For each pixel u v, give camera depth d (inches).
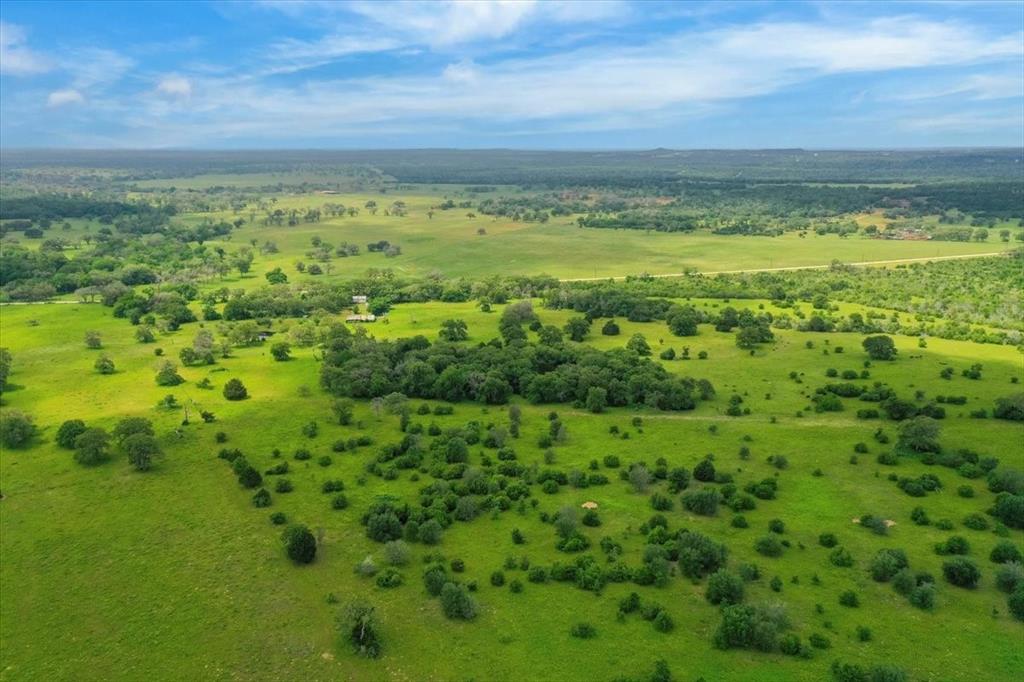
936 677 3321.9
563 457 5767.7
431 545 4485.7
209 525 4751.5
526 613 3814.0
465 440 5989.2
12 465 5639.8
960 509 4891.7
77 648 3622.0
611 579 4094.5
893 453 5713.6
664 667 3314.5
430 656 3506.4
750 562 4234.7
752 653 3494.1
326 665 3464.6
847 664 3329.2
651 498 5017.2
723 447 5935.0
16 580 4180.6
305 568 4261.8
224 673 3435.0
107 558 4384.8
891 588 4013.3
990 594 3949.3
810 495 5113.2
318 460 5728.3
